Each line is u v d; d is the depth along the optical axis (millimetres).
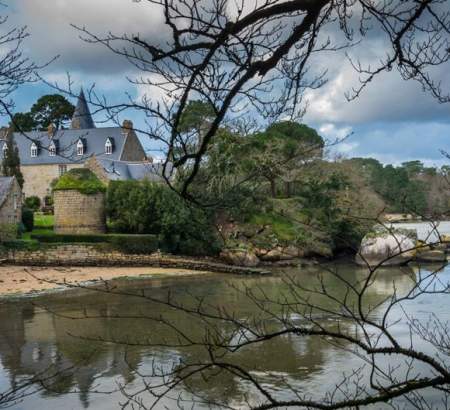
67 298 25125
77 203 43312
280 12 3107
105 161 61750
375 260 34562
